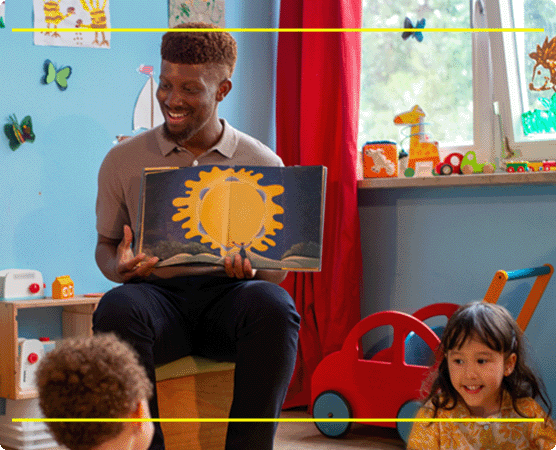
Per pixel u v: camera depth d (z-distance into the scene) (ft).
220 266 4.18
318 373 6.26
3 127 5.81
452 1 7.34
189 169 4.28
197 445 4.05
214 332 4.03
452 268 6.96
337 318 6.90
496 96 7.04
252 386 3.68
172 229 4.16
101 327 3.60
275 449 5.82
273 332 3.70
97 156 6.47
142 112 6.82
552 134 6.84
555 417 6.28
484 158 7.13
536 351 6.42
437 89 7.45
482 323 3.91
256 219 4.15
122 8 6.64
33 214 5.99
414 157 7.16
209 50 4.25
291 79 7.56
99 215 4.61
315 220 4.11
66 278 5.92
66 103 6.23
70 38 6.27
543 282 6.16
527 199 6.53
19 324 5.86
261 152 4.66
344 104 6.98
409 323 5.80
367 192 7.50
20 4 5.94
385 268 7.38
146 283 4.19
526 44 6.95
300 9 7.57
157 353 3.83
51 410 2.37
